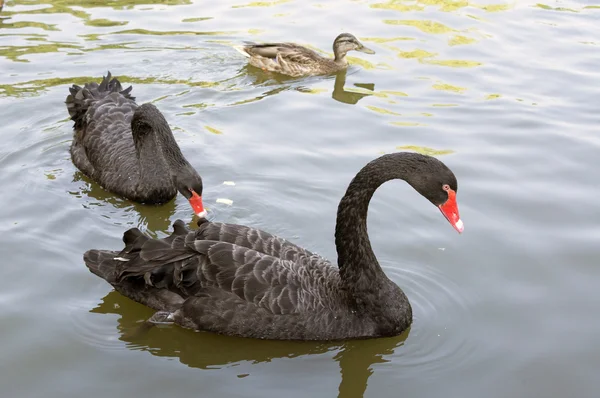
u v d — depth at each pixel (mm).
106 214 3609
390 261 3395
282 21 4910
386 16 4953
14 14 4785
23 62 4371
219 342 3145
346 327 3148
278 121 4043
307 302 3125
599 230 3484
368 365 3100
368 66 4426
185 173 3545
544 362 3094
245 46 4457
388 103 4156
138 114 3639
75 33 4605
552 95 4180
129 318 3221
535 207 3580
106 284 3316
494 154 3824
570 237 3461
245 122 4039
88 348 3125
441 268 3371
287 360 3107
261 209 3592
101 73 4336
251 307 3119
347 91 4266
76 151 3842
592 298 3268
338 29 4797
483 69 4367
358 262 3152
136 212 3639
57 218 3555
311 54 4441
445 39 4617
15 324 3174
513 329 3186
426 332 3188
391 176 3113
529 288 3301
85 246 3441
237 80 4367
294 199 3633
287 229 3514
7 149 3871
